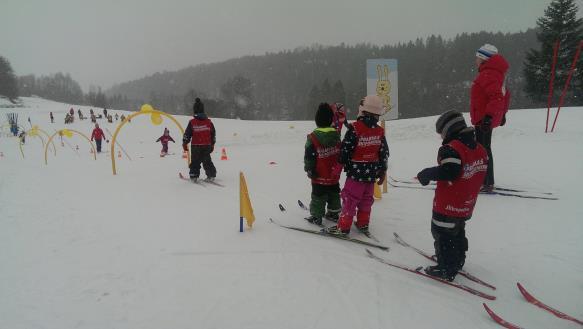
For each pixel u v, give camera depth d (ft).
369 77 19.48
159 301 10.15
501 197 18.37
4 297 10.61
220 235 14.97
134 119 109.29
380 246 13.42
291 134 74.95
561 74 123.75
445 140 10.34
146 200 21.57
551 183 20.17
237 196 21.79
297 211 18.13
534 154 28.53
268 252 13.15
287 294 10.30
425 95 278.26
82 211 19.54
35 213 19.42
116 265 12.49
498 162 26.86
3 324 9.29
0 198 23.57
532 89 133.28
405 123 63.52
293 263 12.24
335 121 21.90
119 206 20.35
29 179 31.91
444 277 10.87
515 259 12.02
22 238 15.48
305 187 23.45
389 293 10.28
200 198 21.58
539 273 11.10
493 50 16.55
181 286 10.92
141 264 12.50
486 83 16.35
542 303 9.61
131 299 10.31
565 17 124.16
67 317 9.53
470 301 9.84
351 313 9.34
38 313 9.75
